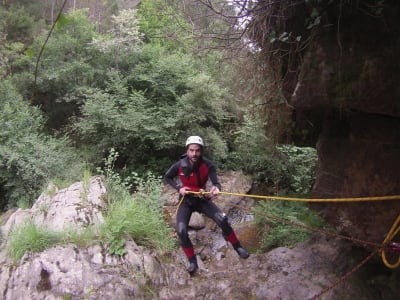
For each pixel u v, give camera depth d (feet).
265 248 21.71
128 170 29.91
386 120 11.41
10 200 26.43
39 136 28.55
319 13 10.03
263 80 13.62
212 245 22.57
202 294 15.58
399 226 10.75
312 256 17.21
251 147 28.37
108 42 34.17
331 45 10.13
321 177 13.55
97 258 15.58
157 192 22.03
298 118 14.28
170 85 31.76
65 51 35.68
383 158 11.55
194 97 29.66
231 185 28.48
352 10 9.61
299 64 11.76
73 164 27.68
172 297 15.26
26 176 25.49
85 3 51.88
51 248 15.74
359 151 12.23
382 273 15.38
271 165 27.99
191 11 14.14
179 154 30.76
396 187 11.32
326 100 10.63
